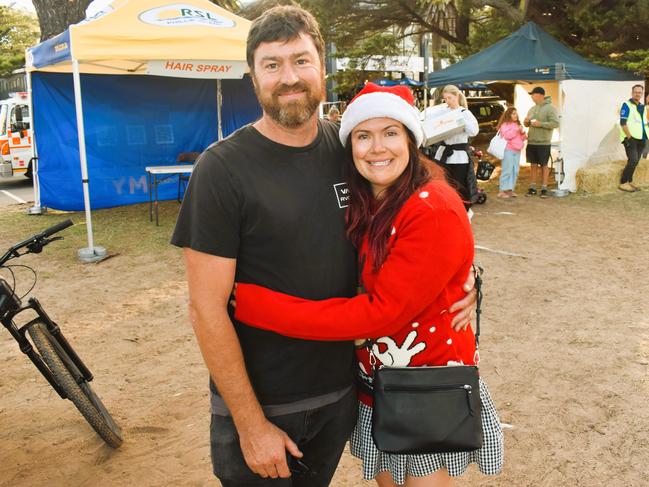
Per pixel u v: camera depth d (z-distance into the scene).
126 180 10.56
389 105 1.65
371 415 1.92
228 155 1.62
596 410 3.34
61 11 11.48
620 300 5.11
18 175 15.61
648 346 4.14
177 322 4.95
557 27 13.74
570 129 10.56
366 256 1.73
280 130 1.68
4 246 7.73
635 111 10.39
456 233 1.64
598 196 10.28
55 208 10.10
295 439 1.81
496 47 10.91
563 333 4.43
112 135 10.30
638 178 11.35
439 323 1.79
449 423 1.72
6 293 2.88
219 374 1.62
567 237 7.43
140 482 2.85
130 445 3.16
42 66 8.36
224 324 1.61
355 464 2.97
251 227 1.64
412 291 1.61
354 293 1.83
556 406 3.39
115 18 6.84
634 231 7.66
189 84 10.73
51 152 9.89
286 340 1.73
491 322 4.69
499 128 10.39
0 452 3.12
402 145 1.68
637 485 2.71
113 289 5.86
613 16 12.27
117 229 8.56
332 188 1.74
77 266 6.69
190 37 7.01
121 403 3.61
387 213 1.69
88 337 4.66
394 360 1.81
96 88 10.01
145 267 6.59
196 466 2.96
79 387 2.95
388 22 16.42
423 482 1.88
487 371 3.85
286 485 1.81
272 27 1.61
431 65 26.70
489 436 1.91
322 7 14.99
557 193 10.38
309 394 1.78
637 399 3.44
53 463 3.02
